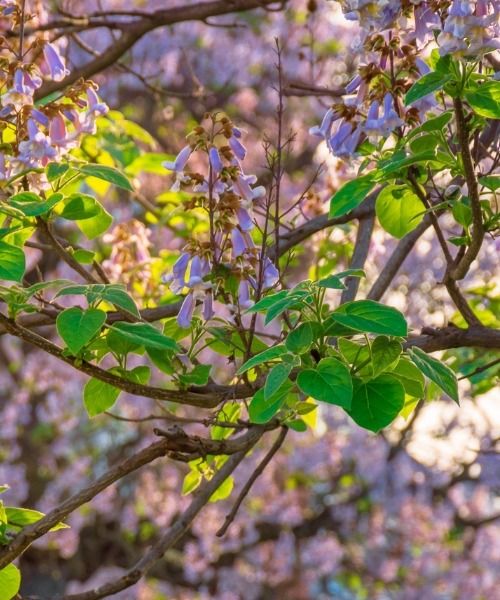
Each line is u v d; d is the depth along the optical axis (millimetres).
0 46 3510
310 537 14133
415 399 3938
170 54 14523
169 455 3510
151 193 12398
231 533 13500
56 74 3619
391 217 3812
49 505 13461
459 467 13469
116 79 13938
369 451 13922
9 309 3275
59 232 11453
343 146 3311
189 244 3326
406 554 14133
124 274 5625
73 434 13883
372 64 3160
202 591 13727
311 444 13773
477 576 14031
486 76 3025
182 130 14203
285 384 3084
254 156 14359
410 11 2994
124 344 3383
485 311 5348
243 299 3320
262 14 14773
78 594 3799
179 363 3508
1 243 3152
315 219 4910
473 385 5762
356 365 3100
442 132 3184
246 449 3672
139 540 13805
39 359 13523
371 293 4699
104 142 5953
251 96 14906
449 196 3459
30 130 3344
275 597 14234
